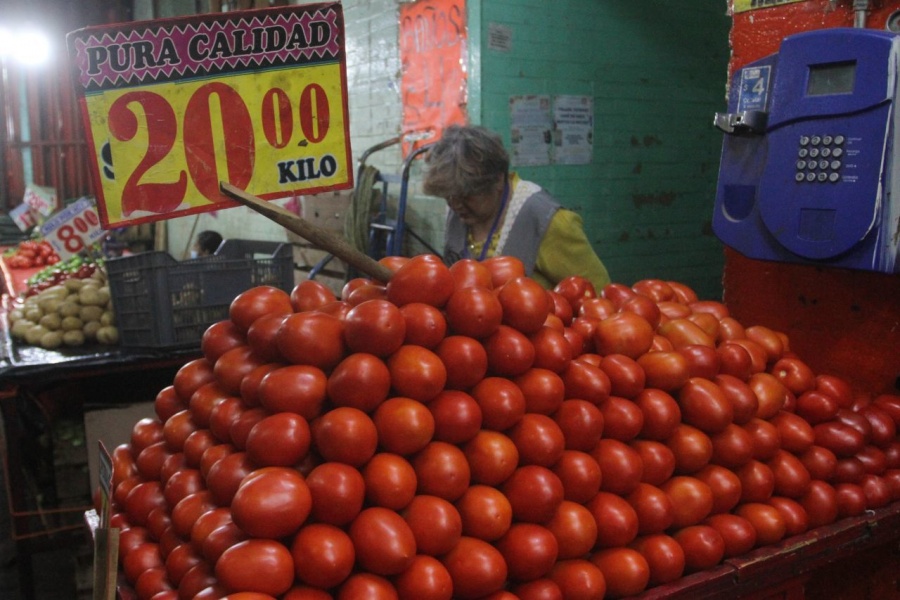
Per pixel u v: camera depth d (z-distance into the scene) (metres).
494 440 1.47
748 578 1.66
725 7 5.29
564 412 1.59
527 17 4.40
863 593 2.38
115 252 7.60
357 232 4.99
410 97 4.94
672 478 1.68
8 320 3.61
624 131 4.95
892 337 2.32
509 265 1.83
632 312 1.85
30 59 10.16
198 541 1.40
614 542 1.54
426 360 1.45
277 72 2.04
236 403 1.59
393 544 1.29
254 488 1.28
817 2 2.35
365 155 4.99
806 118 2.06
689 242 5.45
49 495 3.61
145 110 1.95
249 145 2.05
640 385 1.67
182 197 2.02
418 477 1.41
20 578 3.23
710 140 5.44
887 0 2.18
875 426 2.03
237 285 3.34
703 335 1.88
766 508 1.75
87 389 3.45
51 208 6.88
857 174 1.97
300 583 1.29
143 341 3.28
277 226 6.91
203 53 1.97
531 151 4.52
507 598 1.40
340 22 2.07
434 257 1.62
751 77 2.22
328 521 1.32
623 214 5.04
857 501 1.87
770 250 2.20
